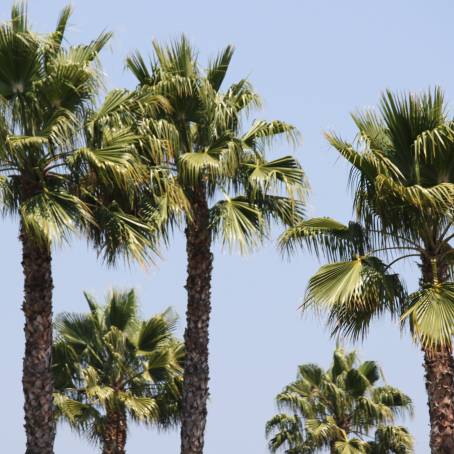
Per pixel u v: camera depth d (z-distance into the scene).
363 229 41.16
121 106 42.56
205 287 46.31
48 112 41.69
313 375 88.12
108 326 70.19
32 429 39.88
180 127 46.94
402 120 40.22
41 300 40.44
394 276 40.34
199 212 46.34
